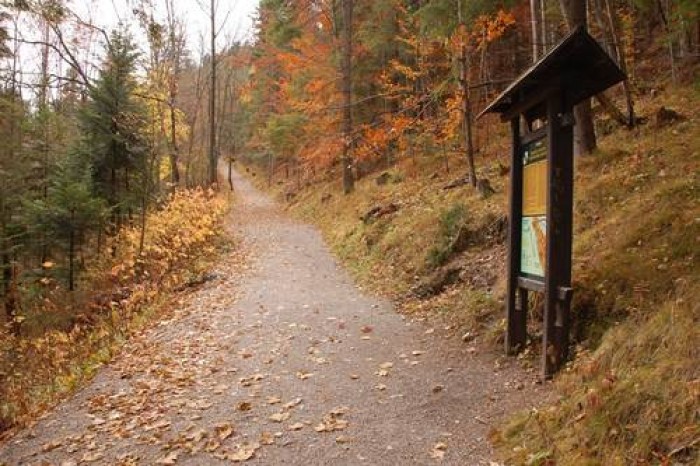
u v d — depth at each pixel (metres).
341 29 23.83
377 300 9.84
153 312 9.80
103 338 8.66
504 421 4.61
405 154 19.55
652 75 15.25
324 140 22.52
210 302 10.09
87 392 6.19
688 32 14.23
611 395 3.82
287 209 29.11
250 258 14.77
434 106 18.06
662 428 3.35
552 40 16.72
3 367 7.92
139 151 15.98
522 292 6.07
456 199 12.60
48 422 5.41
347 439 4.57
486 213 10.05
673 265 5.46
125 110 15.66
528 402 4.88
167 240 14.06
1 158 14.05
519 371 5.66
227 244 16.61
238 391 5.82
